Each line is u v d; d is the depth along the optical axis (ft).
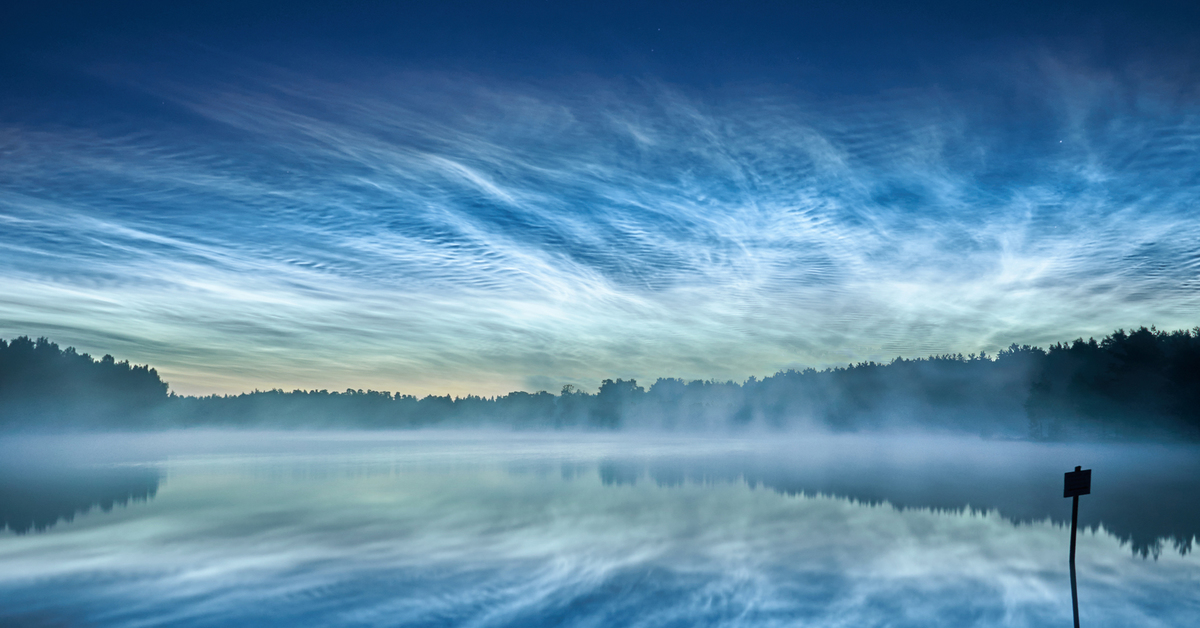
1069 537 46.78
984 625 27.50
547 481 90.74
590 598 32.19
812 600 31.35
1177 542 44.68
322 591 34.06
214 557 42.63
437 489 80.84
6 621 29.96
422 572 37.91
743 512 59.72
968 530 49.88
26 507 67.51
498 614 29.86
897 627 27.35
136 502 70.85
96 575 38.14
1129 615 28.53
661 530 50.42
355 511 62.18
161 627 28.91
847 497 70.59
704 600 31.55
